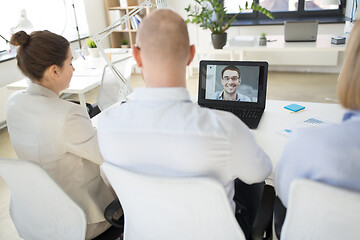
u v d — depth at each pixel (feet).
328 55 14.57
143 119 2.53
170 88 2.57
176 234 2.94
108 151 2.72
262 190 3.63
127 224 3.38
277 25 14.75
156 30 2.48
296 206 2.48
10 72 11.37
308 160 2.36
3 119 11.25
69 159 3.78
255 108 5.19
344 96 2.30
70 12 14.58
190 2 15.52
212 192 2.46
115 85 8.59
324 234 2.57
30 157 3.75
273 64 15.62
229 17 15.24
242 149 2.53
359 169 2.13
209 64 5.32
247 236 3.54
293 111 5.21
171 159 2.50
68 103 3.68
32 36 3.58
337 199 2.17
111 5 16.12
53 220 3.71
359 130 2.17
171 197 2.60
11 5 11.78
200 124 2.43
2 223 6.47
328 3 12.58
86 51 12.26
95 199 4.06
